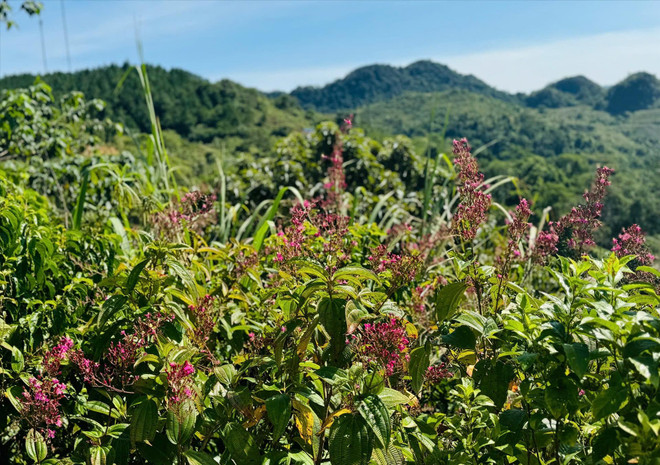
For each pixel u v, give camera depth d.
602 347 1.75
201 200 3.09
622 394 1.48
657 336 1.53
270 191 7.88
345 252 2.65
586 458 1.75
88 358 2.37
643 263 2.40
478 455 2.04
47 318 2.45
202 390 1.97
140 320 2.02
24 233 2.70
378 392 1.79
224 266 3.11
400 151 9.00
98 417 2.32
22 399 2.08
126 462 1.85
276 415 1.68
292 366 1.83
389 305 2.06
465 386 2.20
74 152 8.13
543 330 1.69
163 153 5.11
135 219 4.79
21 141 7.41
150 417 1.80
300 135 8.76
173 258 2.29
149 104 5.12
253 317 2.80
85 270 3.15
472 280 2.24
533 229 3.83
